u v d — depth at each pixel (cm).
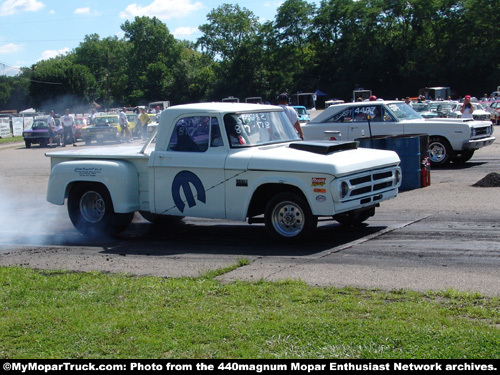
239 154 768
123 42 13712
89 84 10512
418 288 551
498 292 528
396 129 1441
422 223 856
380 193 791
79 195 895
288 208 761
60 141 3381
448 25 7788
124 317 489
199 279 610
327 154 757
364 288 557
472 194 1070
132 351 418
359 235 803
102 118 3441
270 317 473
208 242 815
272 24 9325
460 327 435
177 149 815
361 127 1459
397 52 8275
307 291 546
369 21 8588
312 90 8962
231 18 10200
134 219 1037
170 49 11775
